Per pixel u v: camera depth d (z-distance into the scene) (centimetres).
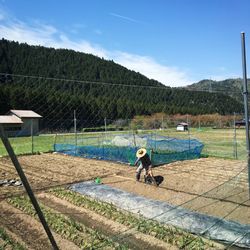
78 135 4541
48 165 1850
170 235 771
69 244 745
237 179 1341
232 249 715
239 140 3412
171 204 1014
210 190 1100
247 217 884
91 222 884
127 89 11512
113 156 2003
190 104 10556
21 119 4981
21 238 784
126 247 713
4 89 5962
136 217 898
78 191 1174
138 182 1271
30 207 990
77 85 10531
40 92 6538
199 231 787
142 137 2836
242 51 966
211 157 2069
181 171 1550
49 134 5212
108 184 1295
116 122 6475
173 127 6569
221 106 10319
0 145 3116
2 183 1345
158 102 10069
